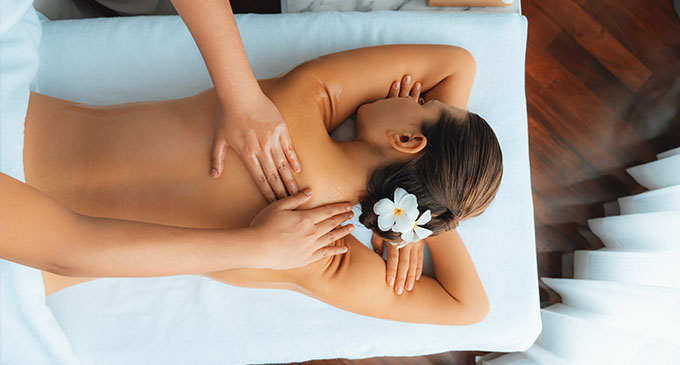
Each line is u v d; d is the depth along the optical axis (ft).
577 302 4.00
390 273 2.78
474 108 3.18
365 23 3.16
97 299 3.04
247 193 2.22
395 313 2.79
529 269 3.13
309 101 2.41
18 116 2.21
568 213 4.60
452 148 2.15
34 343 2.46
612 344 3.15
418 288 2.89
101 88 3.04
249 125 2.10
